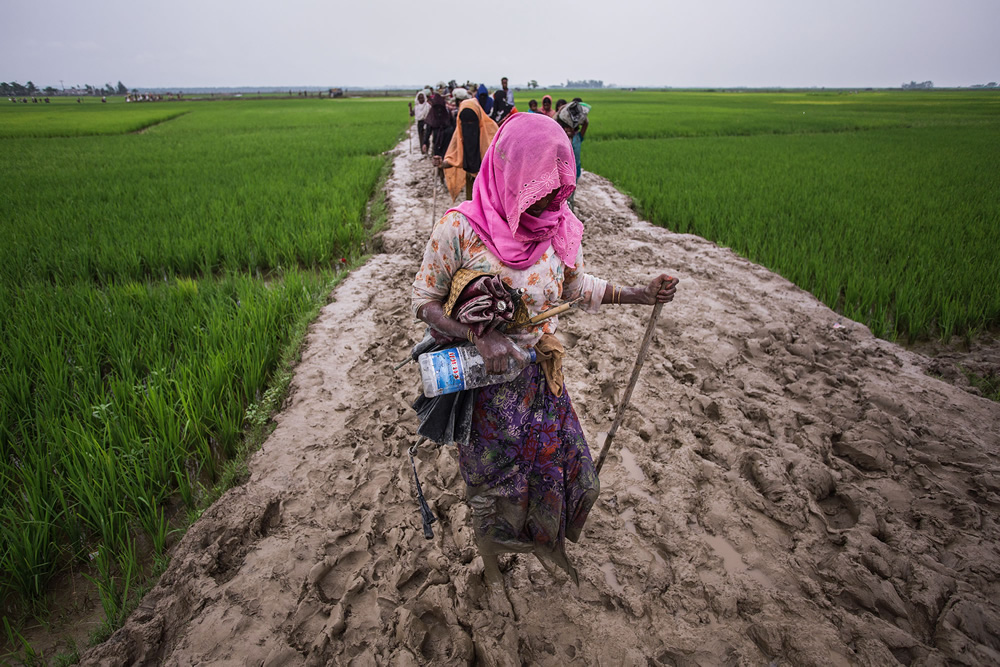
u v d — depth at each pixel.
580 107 8.46
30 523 2.88
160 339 4.88
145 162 15.83
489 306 1.95
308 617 2.53
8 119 41.09
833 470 3.41
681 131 25.22
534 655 2.35
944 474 3.35
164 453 3.46
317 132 25.44
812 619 2.46
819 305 5.86
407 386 4.38
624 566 2.77
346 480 3.38
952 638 2.34
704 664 2.31
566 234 2.22
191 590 2.65
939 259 6.63
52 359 4.33
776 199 10.02
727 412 3.98
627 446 3.70
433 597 2.55
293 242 7.94
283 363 4.74
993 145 18.50
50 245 7.40
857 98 82.44
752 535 2.96
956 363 4.84
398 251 7.79
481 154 8.38
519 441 2.19
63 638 2.59
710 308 5.75
